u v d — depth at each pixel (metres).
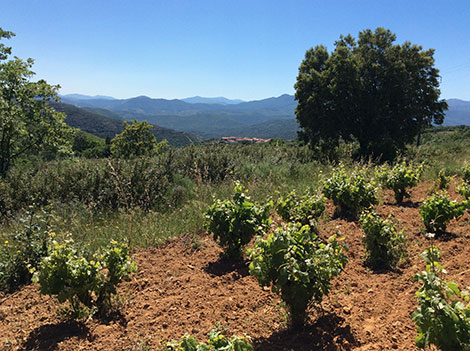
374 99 20.94
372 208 6.36
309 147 22.14
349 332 2.99
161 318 3.41
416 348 2.63
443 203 5.18
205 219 5.07
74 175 9.55
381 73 21.22
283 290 3.07
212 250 5.34
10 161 19.14
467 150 18.80
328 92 20.98
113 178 8.71
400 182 7.37
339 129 21.36
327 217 6.48
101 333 3.20
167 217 7.06
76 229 6.25
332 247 3.22
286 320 3.24
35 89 19.55
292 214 5.70
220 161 10.91
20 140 19.17
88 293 3.62
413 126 21.89
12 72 18.50
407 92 21.00
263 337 3.05
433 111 22.28
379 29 22.31
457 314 2.17
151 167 10.04
